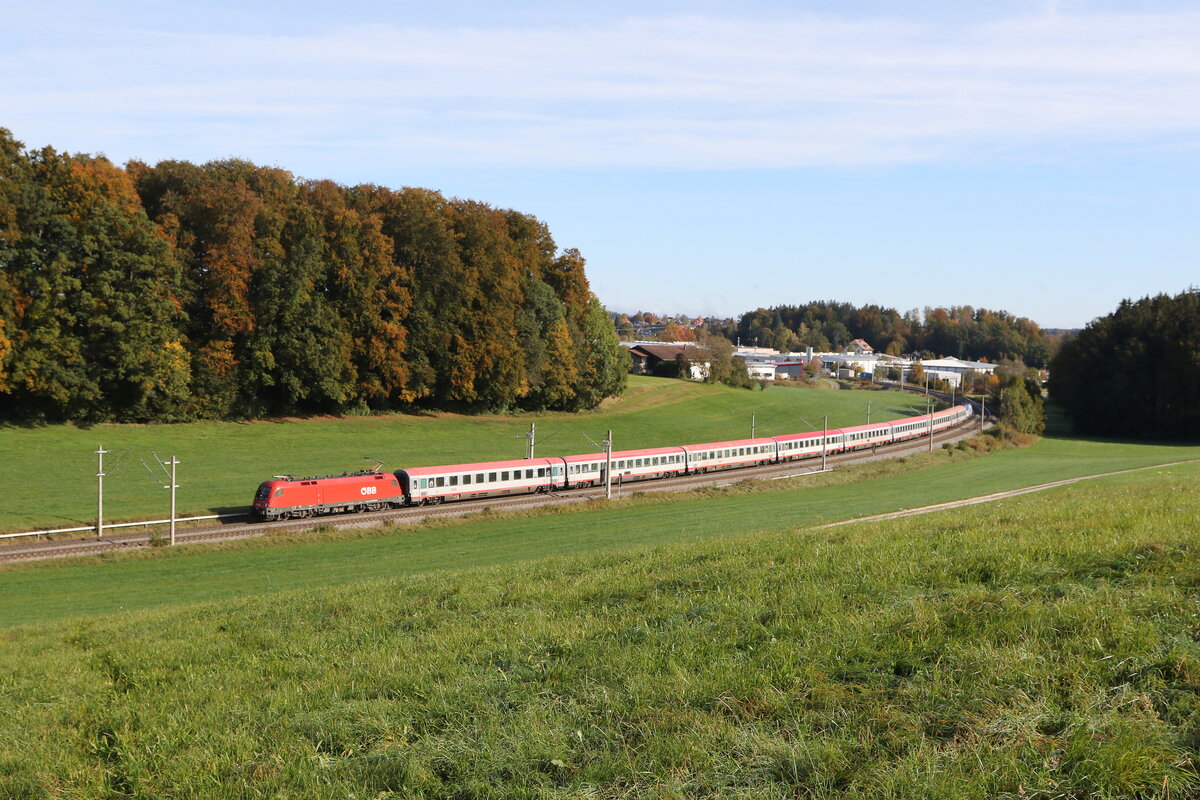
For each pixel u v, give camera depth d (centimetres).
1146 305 11406
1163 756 725
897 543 1723
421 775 884
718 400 11494
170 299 6512
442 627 1523
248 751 1012
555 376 9525
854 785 748
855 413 11494
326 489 4931
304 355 7200
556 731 943
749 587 1448
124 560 3728
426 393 8388
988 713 839
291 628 1698
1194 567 1188
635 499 5669
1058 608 1077
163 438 6412
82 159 6366
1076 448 9469
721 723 909
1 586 3234
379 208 8331
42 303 5797
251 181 7638
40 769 1041
